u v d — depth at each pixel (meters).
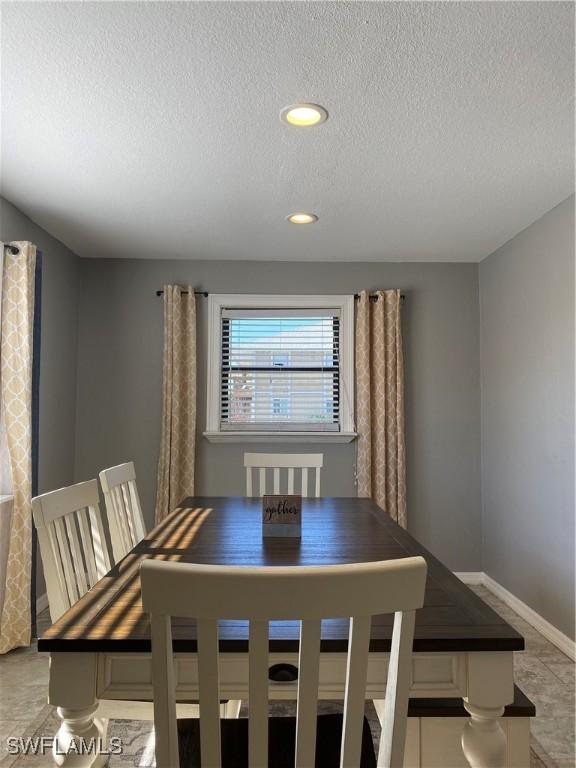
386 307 4.14
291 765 1.21
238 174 2.67
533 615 3.28
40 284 3.22
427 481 4.14
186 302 4.13
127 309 4.15
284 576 0.84
